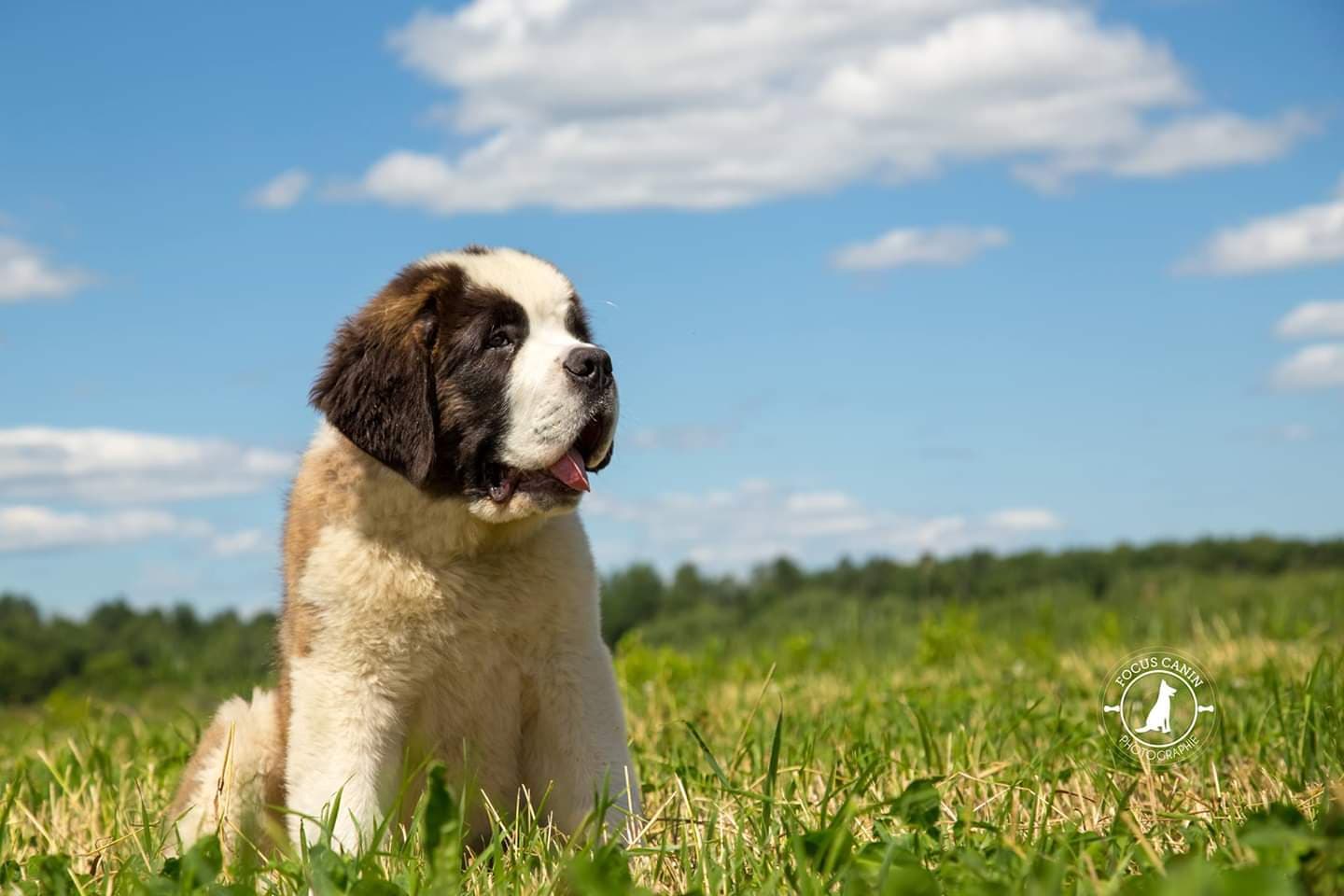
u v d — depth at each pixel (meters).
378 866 3.21
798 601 18.69
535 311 4.61
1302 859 2.63
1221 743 4.68
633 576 20.38
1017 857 2.92
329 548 4.22
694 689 8.66
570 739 4.32
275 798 4.50
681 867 3.33
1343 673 5.67
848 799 3.21
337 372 4.54
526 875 3.31
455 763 4.43
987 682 8.10
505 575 4.27
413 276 4.67
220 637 16.77
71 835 4.53
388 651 4.21
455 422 4.44
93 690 14.20
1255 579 16.45
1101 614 13.58
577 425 4.30
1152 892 2.47
